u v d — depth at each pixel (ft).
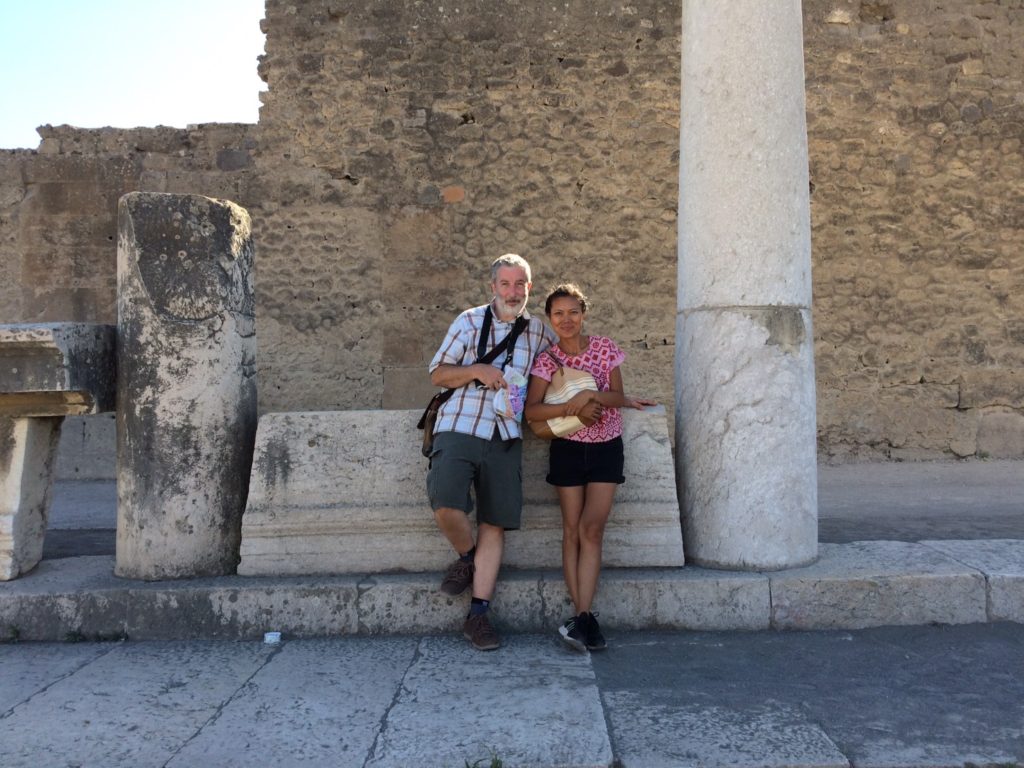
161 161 28.71
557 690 10.93
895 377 28.89
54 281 28.53
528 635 13.10
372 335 28.63
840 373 28.81
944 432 28.94
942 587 13.33
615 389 12.80
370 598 13.23
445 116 28.60
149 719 10.28
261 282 28.60
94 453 27.99
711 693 10.84
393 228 28.66
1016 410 29.09
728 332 13.80
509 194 28.66
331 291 28.63
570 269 28.63
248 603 13.20
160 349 13.74
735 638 12.84
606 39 28.73
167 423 13.71
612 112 28.73
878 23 29.09
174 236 13.80
